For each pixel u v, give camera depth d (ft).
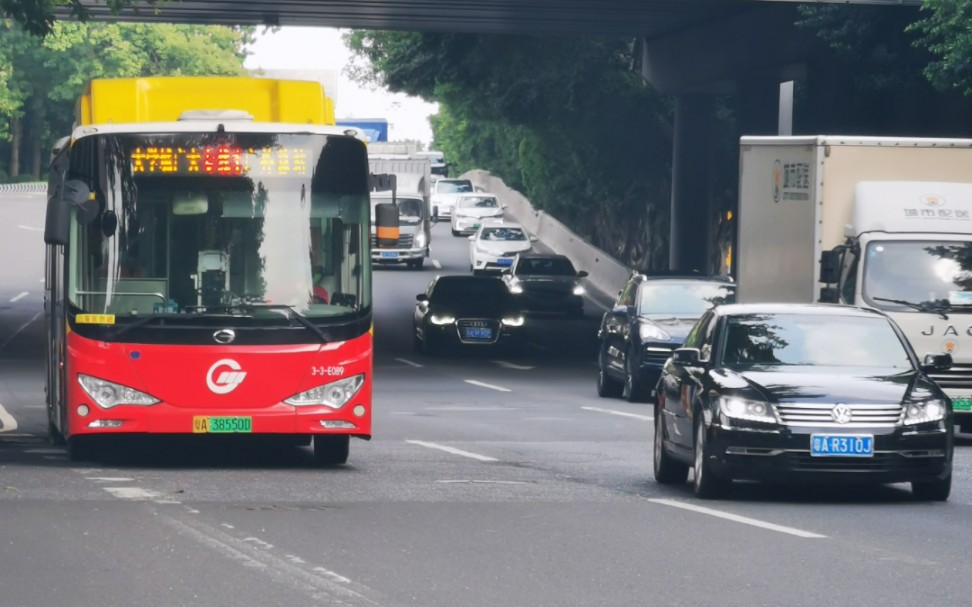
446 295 282.97
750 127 333.01
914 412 99.71
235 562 73.31
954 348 153.58
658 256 466.29
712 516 92.22
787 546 80.38
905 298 154.10
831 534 85.20
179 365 110.01
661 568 73.15
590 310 404.36
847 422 98.68
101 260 110.63
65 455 126.21
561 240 517.96
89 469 114.01
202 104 117.39
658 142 437.99
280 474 111.96
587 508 94.99
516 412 179.63
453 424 162.61
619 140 437.99
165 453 128.16
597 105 426.51
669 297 200.95
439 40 422.82
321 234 112.78
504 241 465.06
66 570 70.90
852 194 158.40
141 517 87.66
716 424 99.96
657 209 464.24
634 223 493.77
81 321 110.01
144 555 75.05
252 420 110.63
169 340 110.11
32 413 173.68
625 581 69.62
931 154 159.43
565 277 381.81
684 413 106.42
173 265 111.04
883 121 275.59
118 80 117.29
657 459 113.39
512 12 318.65
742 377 102.22
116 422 110.01
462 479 110.01
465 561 74.49
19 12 160.86
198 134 112.06
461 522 87.61
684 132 385.91
